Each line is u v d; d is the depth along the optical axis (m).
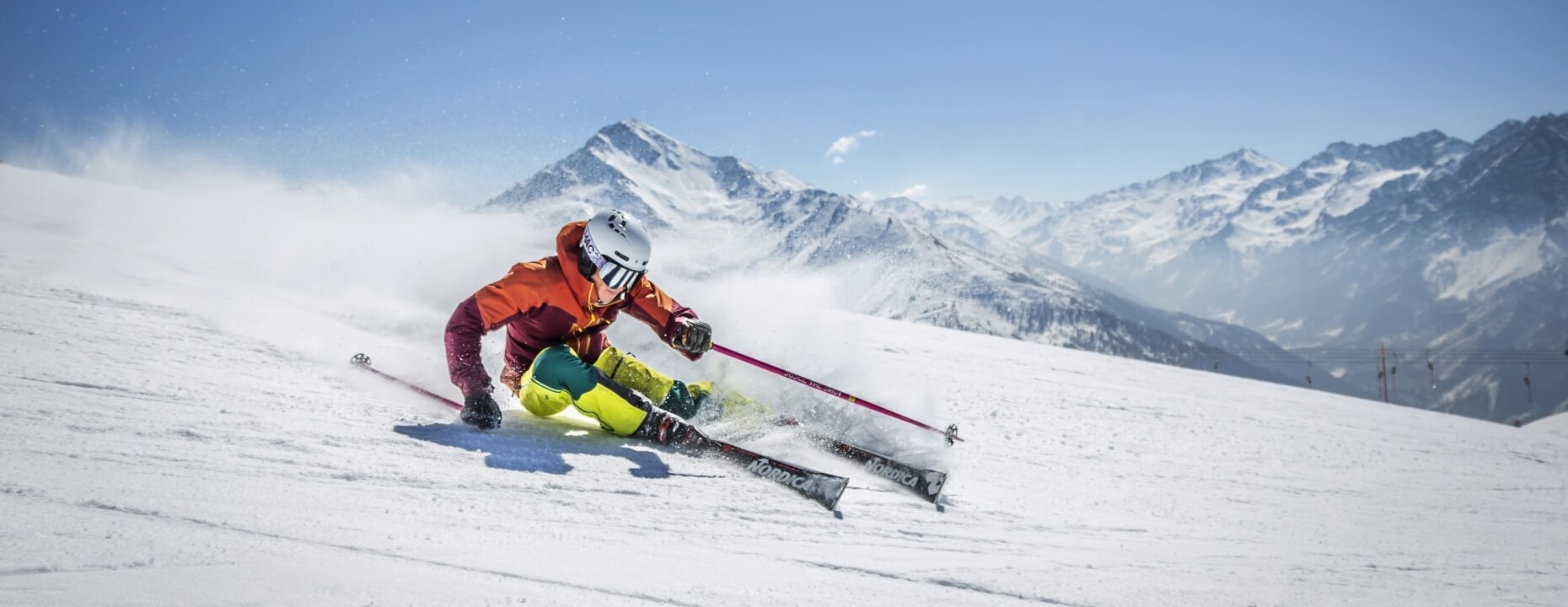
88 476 2.08
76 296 5.27
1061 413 7.68
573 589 1.78
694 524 2.58
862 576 2.27
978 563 2.59
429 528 2.12
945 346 14.02
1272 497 4.95
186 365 3.77
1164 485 4.83
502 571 1.85
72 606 1.30
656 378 4.04
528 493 2.61
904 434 4.82
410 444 2.97
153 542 1.70
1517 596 3.12
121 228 10.59
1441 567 3.49
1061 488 4.18
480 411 3.40
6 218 9.52
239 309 5.87
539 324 3.79
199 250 9.46
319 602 1.47
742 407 4.12
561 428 3.66
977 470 4.30
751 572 2.15
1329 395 17.33
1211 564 3.03
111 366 3.49
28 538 1.61
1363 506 5.03
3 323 4.05
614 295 3.78
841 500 3.20
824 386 4.20
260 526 1.92
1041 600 2.28
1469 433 11.80
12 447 2.24
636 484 2.93
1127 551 3.08
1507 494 6.38
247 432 2.78
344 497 2.27
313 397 3.52
